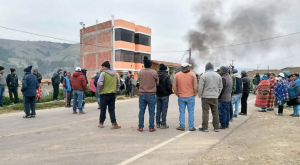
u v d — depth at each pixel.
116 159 4.43
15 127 7.17
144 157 4.54
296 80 9.36
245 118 8.89
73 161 4.32
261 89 10.55
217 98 6.67
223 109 7.04
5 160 4.37
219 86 6.65
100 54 37.84
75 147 5.16
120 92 18.92
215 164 4.18
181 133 6.45
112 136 6.09
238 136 6.27
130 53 37.16
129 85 18.08
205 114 6.64
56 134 6.29
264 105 10.45
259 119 8.73
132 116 9.20
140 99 6.64
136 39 39.09
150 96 6.55
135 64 38.88
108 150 4.95
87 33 40.16
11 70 12.73
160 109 7.10
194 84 6.65
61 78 14.28
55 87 14.51
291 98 9.33
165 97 6.95
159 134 6.31
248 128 7.27
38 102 13.50
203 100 6.65
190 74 6.70
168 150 4.96
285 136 6.08
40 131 6.64
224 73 7.15
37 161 4.32
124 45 36.00
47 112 10.29
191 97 6.71
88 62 40.06
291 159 4.35
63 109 11.29
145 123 7.86
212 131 6.73
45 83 46.28
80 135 6.19
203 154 4.73
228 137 6.17
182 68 6.77
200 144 5.40
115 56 35.88
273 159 4.38
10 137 5.99
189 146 5.25
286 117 9.10
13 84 12.73
